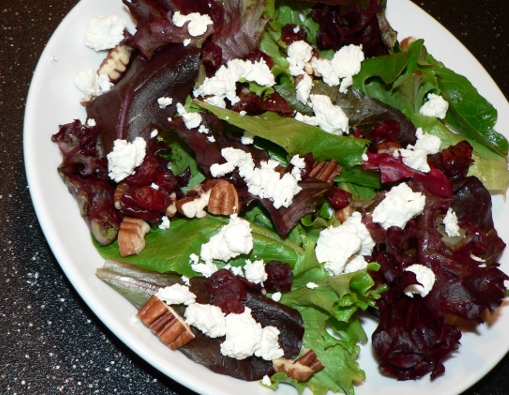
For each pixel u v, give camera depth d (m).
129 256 0.41
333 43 0.49
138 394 0.43
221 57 0.44
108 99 0.42
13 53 0.50
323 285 0.41
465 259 0.44
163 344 0.39
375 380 0.43
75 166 0.41
